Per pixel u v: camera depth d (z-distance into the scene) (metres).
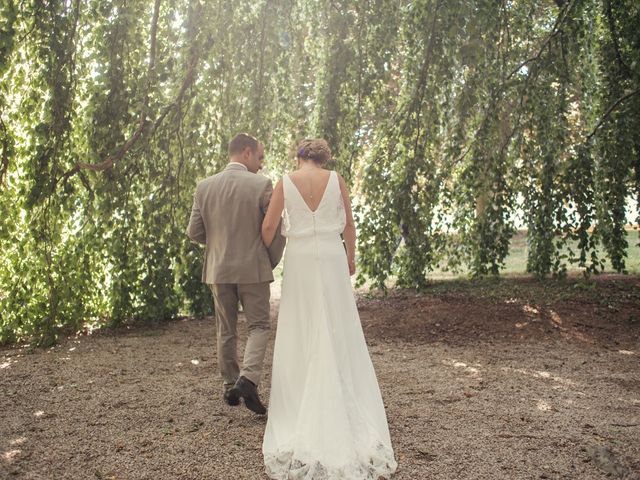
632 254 11.02
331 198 3.10
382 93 6.79
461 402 3.77
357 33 6.50
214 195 3.61
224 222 3.54
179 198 6.63
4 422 3.40
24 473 2.67
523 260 11.90
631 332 5.80
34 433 3.21
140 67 6.14
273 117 6.94
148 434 3.19
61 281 5.88
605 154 7.11
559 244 7.24
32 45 5.59
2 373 4.55
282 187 3.15
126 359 5.05
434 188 6.98
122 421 3.42
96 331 6.32
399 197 6.81
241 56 6.55
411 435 3.16
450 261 8.30
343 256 3.10
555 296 7.04
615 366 4.73
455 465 2.76
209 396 3.92
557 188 7.08
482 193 7.28
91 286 6.33
